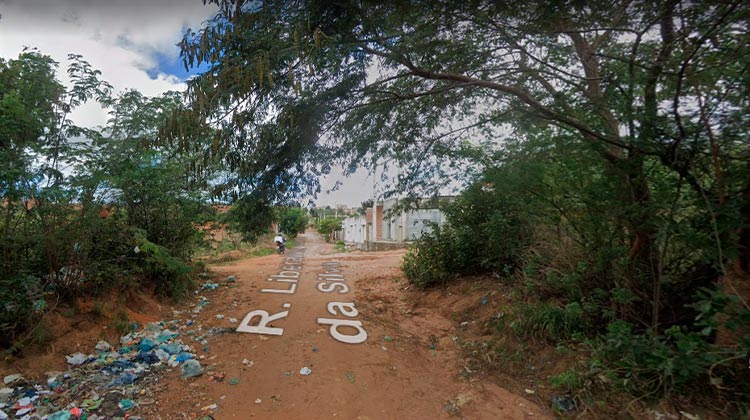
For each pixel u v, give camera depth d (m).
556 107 3.53
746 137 2.41
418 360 3.91
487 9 2.95
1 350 3.10
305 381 3.26
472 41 3.66
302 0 2.88
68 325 3.68
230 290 6.50
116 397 2.82
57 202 3.54
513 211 5.22
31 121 3.18
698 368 2.39
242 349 3.91
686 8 2.43
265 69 2.74
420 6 2.91
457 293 5.97
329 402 2.94
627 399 2.69
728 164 2.51
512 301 4.71
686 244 2.86
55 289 3.83
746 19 2.30
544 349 3.66
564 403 2.90
